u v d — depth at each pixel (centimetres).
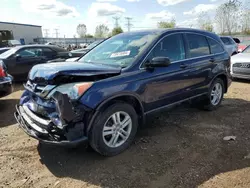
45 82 335
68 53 1048
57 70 326
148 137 417
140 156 356
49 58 989
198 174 312
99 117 326
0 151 375
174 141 402
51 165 337
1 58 904
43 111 325
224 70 556
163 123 479
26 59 939
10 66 904
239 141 400
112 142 351
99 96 320
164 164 335
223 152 365
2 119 520
